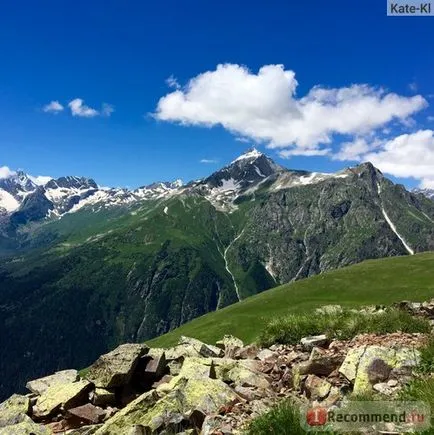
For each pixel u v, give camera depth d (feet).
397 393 34.81
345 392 40.24
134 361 50.78
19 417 45.44
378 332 57.31
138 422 39.09
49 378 56.85
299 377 45.06
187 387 42.78
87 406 46.37
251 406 39.37
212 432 34.32
